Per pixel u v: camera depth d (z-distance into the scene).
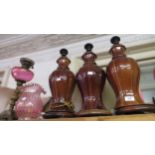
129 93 0.69
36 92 0.85
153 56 0.91
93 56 0.85
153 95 0.86
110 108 0.87
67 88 0.82
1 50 1.30
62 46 1.15
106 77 0.81
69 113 0.74
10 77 1.18
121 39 0.98
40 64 1.17
